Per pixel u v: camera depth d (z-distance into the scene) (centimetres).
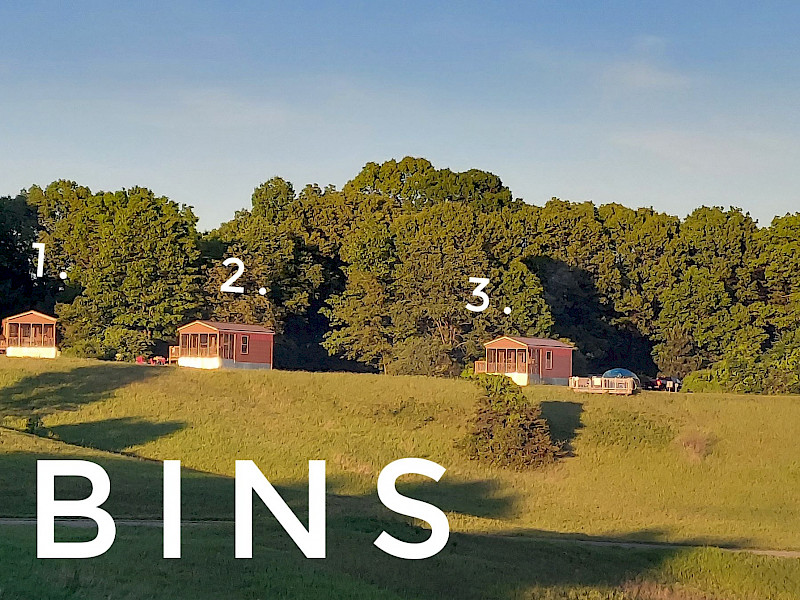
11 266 11838
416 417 7619
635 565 4606
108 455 5803
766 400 8144
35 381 7856
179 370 8456
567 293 12488
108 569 3250
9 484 4691
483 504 6200
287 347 12088
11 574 3048
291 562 3662
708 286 11819
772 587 4466
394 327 11144
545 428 7069
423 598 3594
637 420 7581
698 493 6644
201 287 11062
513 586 3906
